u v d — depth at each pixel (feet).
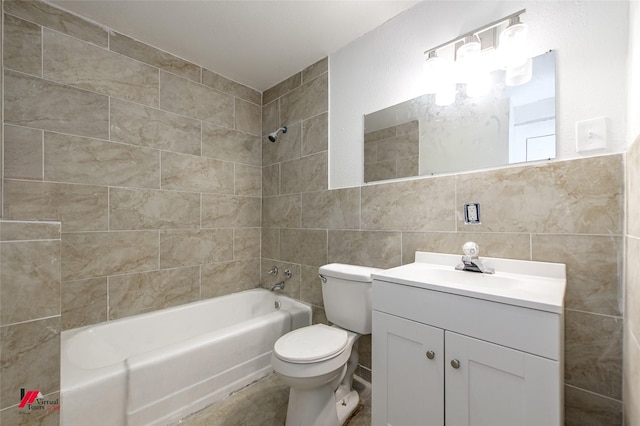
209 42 6.19
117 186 5.78
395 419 3.61
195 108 6.98
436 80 4.83
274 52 6.56
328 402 4.39
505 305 2.78
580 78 3.62
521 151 4.03
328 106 6.64
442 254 4.72
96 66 5.53
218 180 7.42
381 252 5.61
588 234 3.53
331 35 5.99
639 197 2.69
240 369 5.57
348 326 5.08
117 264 5.77
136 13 5.29
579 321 3.58
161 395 4.53
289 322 6.43
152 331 6.01
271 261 8.02
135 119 6.02
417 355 3.42
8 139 4.62
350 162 6.20
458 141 4.63
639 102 2.87
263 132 8.36
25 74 4.79
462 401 3.04
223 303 7.16
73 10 5.21
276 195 7.90
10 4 4.66
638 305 2.68
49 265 3.51
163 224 6.43
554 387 2.51
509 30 3.96
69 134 5.23
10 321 3.25
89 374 4.04
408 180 5.24
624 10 3.35
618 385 3.34
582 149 3.58
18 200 4.72
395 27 5.47
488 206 4.31
